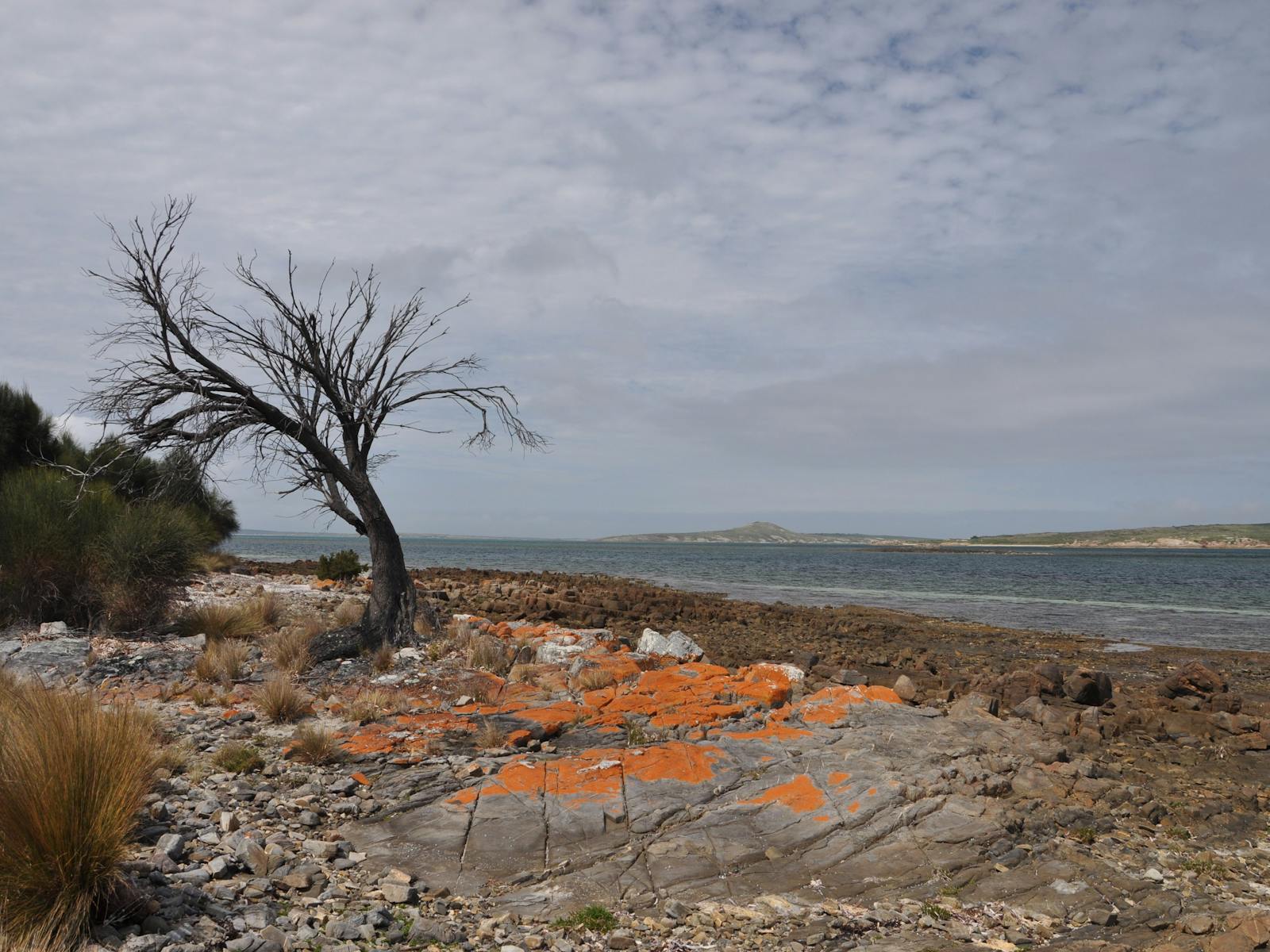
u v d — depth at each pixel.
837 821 7.79
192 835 6.81
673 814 7.97
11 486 16.92
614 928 5.88
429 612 18.06
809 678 15.09
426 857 7.09
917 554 183.25
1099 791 9.28
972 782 8.78
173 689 12.42
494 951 5.43
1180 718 13.42
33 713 6.20
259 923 5.38
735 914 6.15
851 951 5.54
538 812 7.95
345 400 16.22
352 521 16.20
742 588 52.69
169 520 16.48
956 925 6.03
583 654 15.55
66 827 5.02
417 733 10.52
